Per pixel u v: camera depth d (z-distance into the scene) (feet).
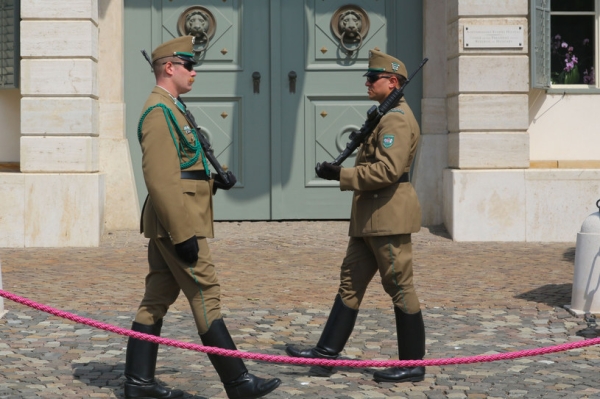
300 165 45.52
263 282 32.45
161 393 19.49
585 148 45.19
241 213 45.52
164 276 19.77
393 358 22.84
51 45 40.63
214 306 19.29
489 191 42.06
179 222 18.79
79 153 40.75
